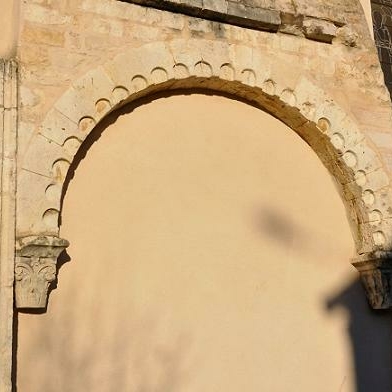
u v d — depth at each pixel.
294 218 9.07
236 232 8.63
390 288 9.02
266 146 9.13
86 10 8.03
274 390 8.36
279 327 8.59
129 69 8.11
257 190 8.91
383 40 11.24
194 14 8.65
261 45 9.05
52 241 7.13
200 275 8.28
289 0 9.30
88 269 7.64
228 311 8.34
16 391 6.91
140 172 8.21
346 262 9.27
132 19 8.27
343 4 9.81
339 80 9.48
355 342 9.02
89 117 7.78
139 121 8.37
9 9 8.02
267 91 8.94
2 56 7.81
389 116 9.71
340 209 9.45
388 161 9.51
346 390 8.79
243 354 8.30
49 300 7.31
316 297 8.94
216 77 8.63
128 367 7.62
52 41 7.77
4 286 6.87
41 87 7.59
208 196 8.56
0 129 7.24
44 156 7.40
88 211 7.79
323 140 9.27
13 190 7.13
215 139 8.80
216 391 8.05
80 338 7.41
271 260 8.77
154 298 7.94
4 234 6.99
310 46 9.41
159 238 8.13
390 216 9.27
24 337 7.08
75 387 7.27
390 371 9.16
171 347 7.91
